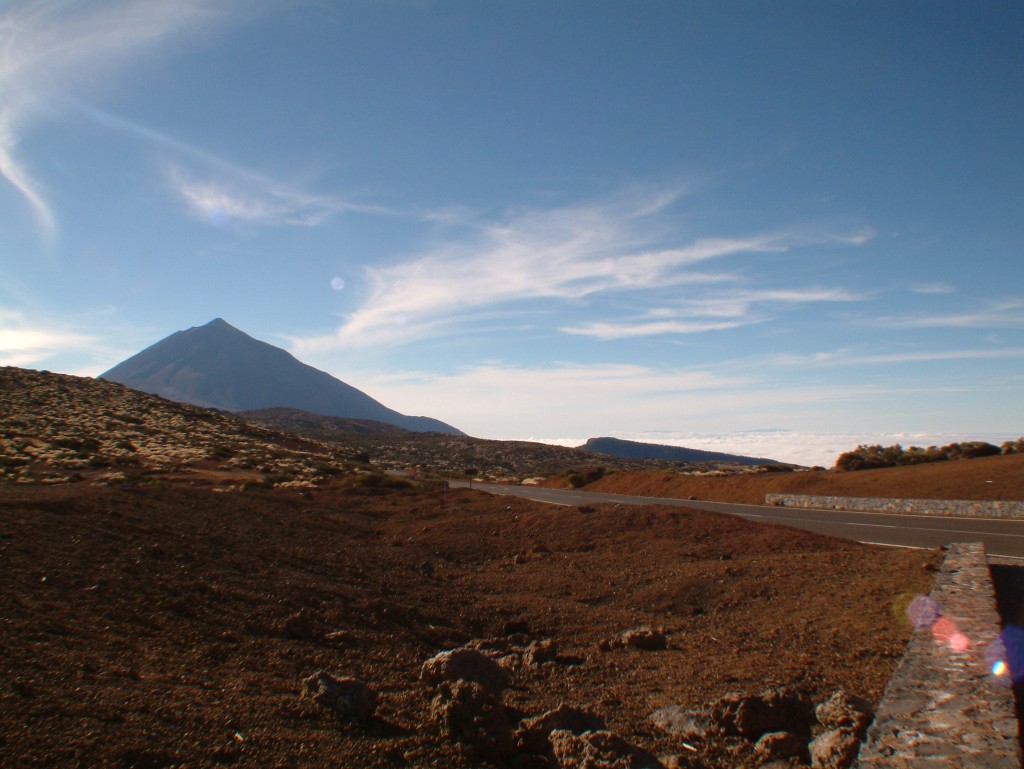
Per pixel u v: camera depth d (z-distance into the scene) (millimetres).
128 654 6730
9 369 68062
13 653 5922
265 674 6957
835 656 8664
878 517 24797
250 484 32312
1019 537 18391
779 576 13578
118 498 18047
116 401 65375
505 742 5230
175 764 4270
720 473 43781
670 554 17141
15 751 4031
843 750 5004
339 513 24891
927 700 4785
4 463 31500
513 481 58688
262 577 11883
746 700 6176
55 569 9469
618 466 97625
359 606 10969
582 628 11422
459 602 12711
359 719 5699
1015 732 4121
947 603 7906
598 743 5000
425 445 116500
